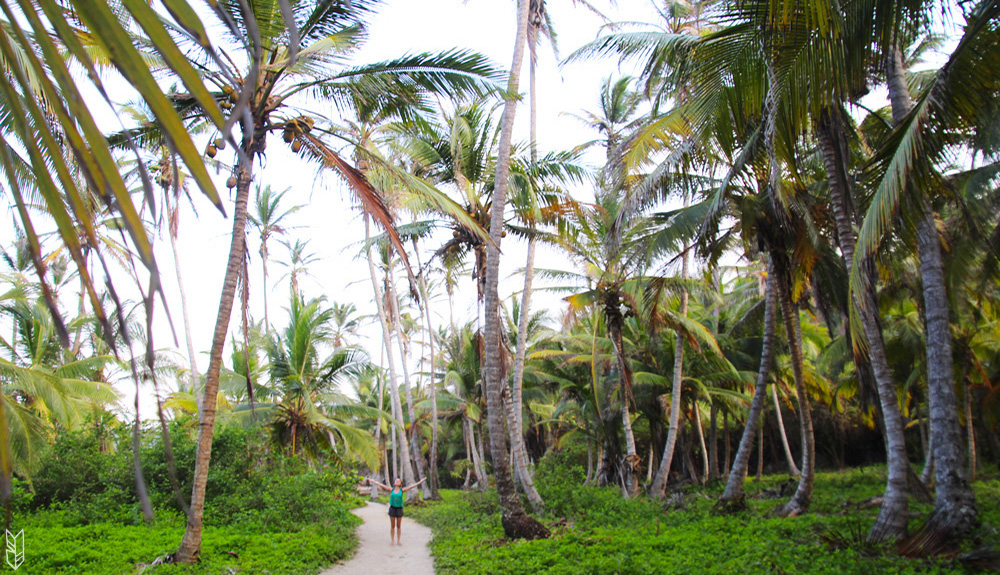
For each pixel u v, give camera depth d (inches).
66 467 653.9
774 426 1432.1
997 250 512.7
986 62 241.9
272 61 367.6
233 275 405.7
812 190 610.9
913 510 540.7
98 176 33.0
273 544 467.5
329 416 984.3
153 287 31.6
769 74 268.5
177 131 31.9
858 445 1444.4
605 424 1044.5
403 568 432.8
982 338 863.7
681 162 463.5
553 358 1111.6
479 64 389.4
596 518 579.8
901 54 395.9
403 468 974.4
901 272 671.8
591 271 753.0
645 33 399.5
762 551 376.5
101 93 33.7
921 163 264.2
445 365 1328.7
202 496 402.6
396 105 438.3
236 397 929.5
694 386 1027.3
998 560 307.6
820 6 194.4
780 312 880.9
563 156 652.7
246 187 414.0
